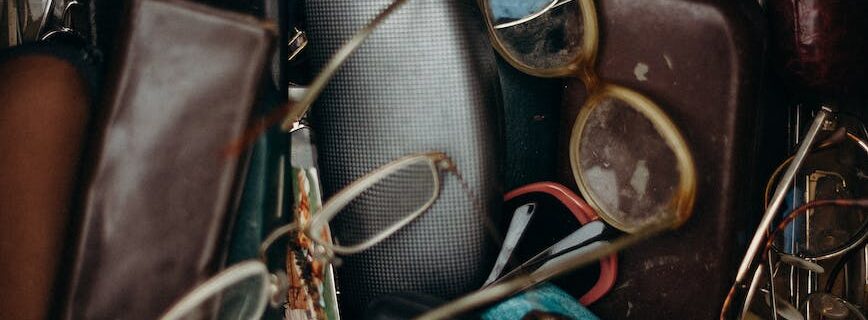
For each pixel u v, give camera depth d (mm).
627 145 451
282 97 423
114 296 386
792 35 460
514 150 499
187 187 386
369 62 450
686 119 447
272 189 407
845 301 470
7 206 412
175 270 387
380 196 457
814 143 471
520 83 499
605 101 452
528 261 445
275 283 402
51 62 422
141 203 386
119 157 385
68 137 416
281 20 431
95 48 450
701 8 440
